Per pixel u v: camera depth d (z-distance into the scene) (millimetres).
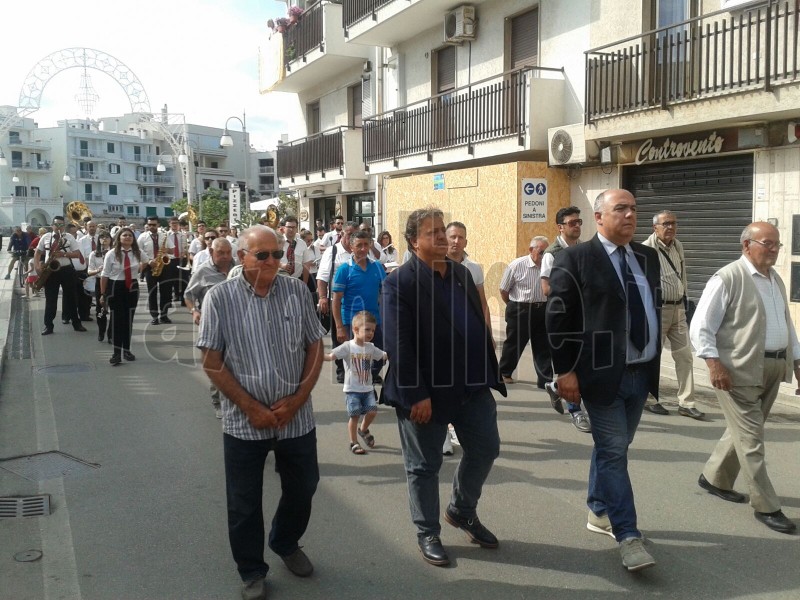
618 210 4035
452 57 16203
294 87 23469
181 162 36500
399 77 17812
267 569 3807
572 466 5785
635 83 10867
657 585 3830
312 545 4355
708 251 10422
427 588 3818
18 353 11203
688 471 5648
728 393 4680
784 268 9234
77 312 13711
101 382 9094
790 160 9125
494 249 13406
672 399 8047
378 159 17781
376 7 16375
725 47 9672
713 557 4160
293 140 23703
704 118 9375
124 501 5070
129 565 4102
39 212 80125
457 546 4320
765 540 4391
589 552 4230
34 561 4156
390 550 4277
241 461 3688
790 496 5121
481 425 4074
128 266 10211
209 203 33875
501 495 5160
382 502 5047
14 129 79625
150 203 88750
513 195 12789
